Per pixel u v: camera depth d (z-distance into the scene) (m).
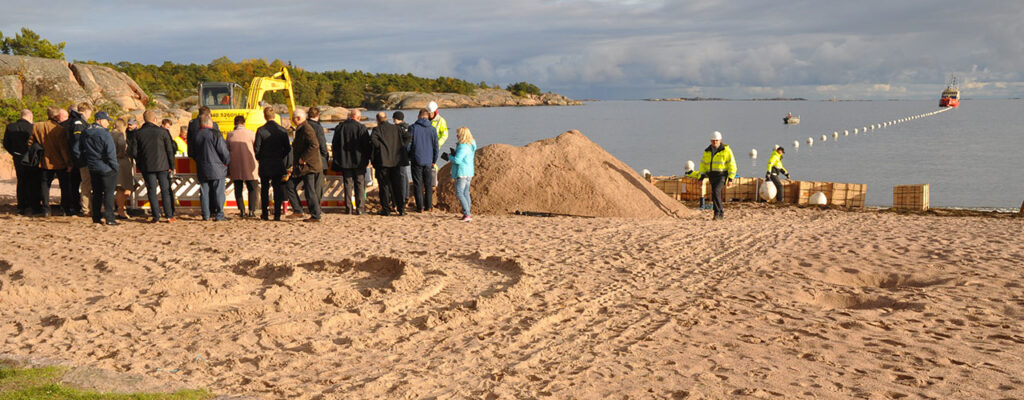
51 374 4.30
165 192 11.21
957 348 5.48
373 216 12.62
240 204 12.08
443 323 5.90
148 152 10.92
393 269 7.77
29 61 39.44
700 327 5.99
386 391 4.33
